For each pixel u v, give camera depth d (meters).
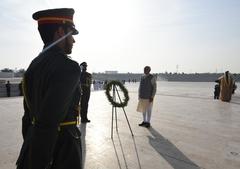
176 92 24.33
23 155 1.50
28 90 1.48
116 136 6.01
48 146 1.21
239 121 8.16
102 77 90.00
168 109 11.07
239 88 36.06
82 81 7.48
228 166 4.21
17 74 75.31
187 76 100.81
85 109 7.65
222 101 14.81
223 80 14.83
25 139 1.57
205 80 94.81
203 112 10.18
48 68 1.36
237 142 5.64
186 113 9.86
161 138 5.91
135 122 7.82
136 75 99.69
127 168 4.05
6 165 4.07
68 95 1.30
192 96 18.88
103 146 5.19
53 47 1.50
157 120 8.25
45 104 1.23
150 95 7.02
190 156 4.68
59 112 1.25
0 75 68.69
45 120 1.21
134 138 5.86
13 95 20.67
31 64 1.53
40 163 1.21
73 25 1.64
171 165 4.22
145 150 4.98
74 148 1.54
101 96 18.19
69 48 1.63
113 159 4.44
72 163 1.51
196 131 6.68
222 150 5.05
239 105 12.74
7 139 5.64
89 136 5.98
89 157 4.52
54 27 1.54
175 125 7.45
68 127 1.53
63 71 1.33
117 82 6.11
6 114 9.20
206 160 4.48
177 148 5.15
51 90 1.26
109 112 9.91
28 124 1.65
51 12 1.54
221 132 6.58
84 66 7.49
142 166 4.15
